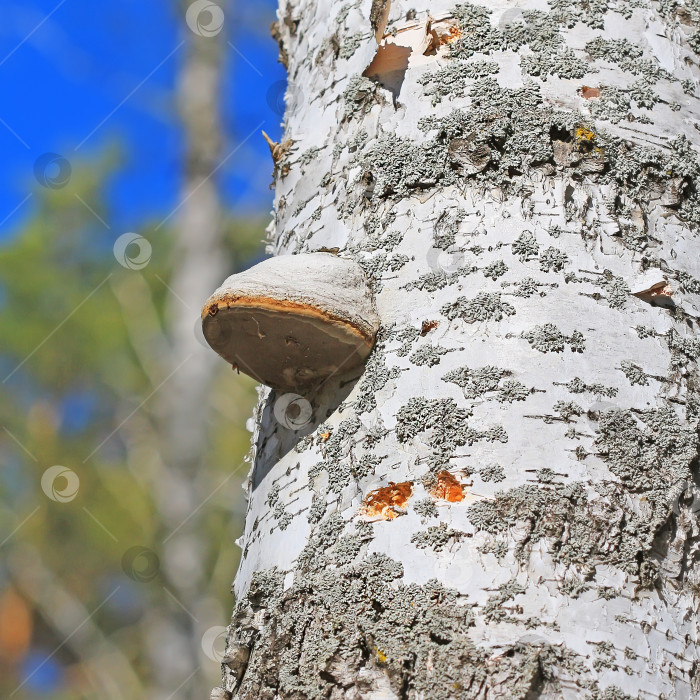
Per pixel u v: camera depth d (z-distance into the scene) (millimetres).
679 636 2049
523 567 2041
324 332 2119
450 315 2113
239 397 5348
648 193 2164
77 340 5465
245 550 2178
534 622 2029
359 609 2057
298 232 2223
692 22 2225
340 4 2273
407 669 2031
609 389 2090
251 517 2178
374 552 2066
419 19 2209
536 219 2135
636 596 2047
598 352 2100
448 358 2102
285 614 2084
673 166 2172
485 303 2109
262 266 2143
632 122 2176
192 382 5336
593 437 2076
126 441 5273
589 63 2188
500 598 2033
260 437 2193
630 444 2078
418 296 2127
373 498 2086
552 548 2047
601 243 2135
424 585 2047
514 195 2143
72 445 5266
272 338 2131
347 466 2104
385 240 2154
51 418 5344
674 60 2209
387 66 2209
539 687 2018
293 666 2062
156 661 4805
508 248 2127
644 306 2121
